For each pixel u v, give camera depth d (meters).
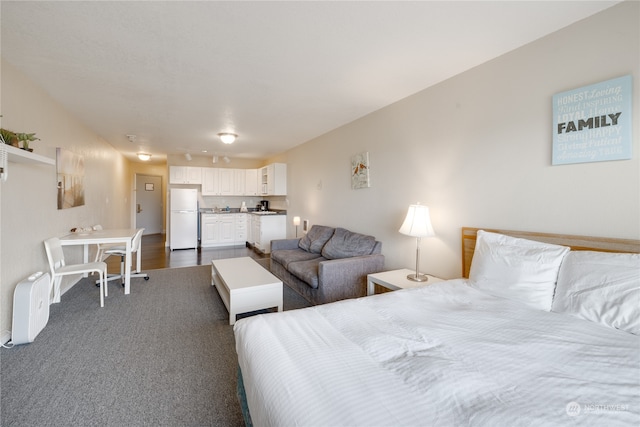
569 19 1.71
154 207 9.24
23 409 1.49
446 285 1.96
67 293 3.31
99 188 4.75
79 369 1.85
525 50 1.98
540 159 1.90
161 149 6.04
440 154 2.60
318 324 1.36
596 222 1.66
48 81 2.59
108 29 1.81
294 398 0.86
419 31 1.82
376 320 1.42
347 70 2.36
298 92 2.84
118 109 3.35
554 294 1.57
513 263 1.76
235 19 1.70
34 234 2.59
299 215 5.51
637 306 1.25
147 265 4.86
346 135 3.96
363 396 0.86
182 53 2.10
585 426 0.73
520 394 0.87
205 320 2.64
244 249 6.54
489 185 2.21
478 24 1.75
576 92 1.72
